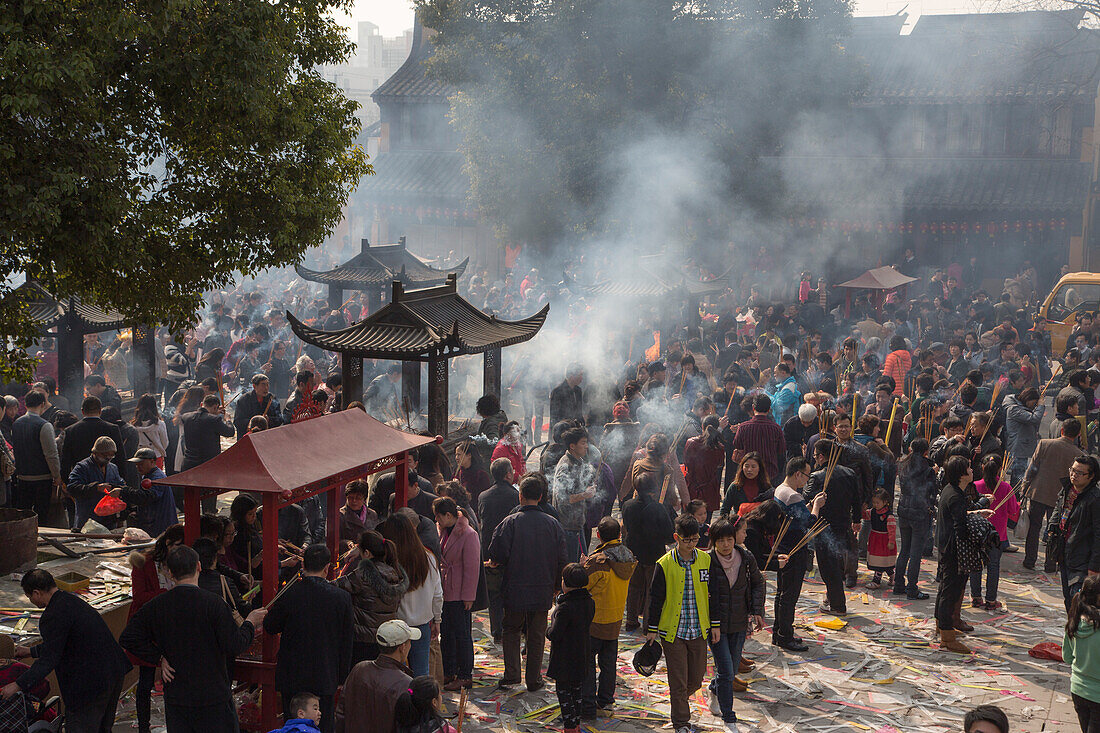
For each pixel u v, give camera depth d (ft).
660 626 26.32
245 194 31.42
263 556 24.75
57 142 24.76
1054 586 39.40
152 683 24.00
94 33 24.61
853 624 35.06
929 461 38.06
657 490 34.17
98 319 52.90
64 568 30.22
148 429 41.86
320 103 34.27
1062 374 60.13
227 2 28.32
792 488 32.30
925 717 27.78
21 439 37.04
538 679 29.01
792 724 27.30
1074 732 26.76
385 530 25.23
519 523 28.27
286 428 26.27
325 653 22.31
